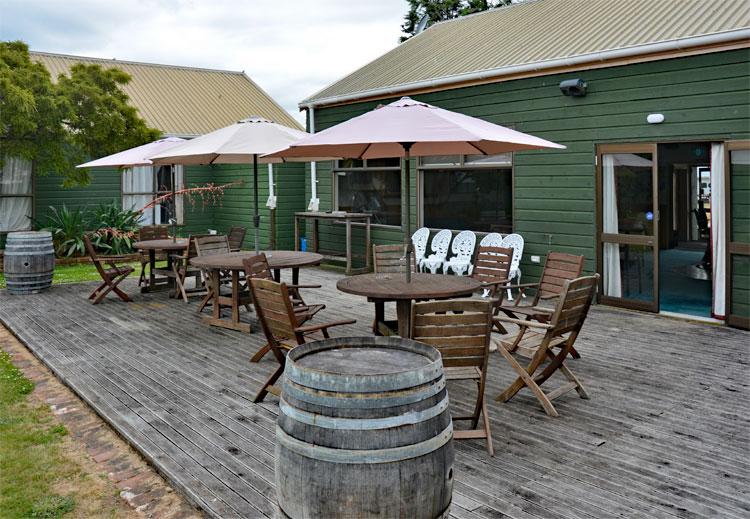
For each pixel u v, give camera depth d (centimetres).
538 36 899
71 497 320
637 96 700
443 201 960
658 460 339
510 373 498
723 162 641
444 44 1106
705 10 724
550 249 802
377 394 221
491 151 598
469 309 352
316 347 271
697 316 680
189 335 641
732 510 286
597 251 753
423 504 227
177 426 396
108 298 852
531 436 373
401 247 643
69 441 389
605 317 691
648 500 296
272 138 646
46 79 1063
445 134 438
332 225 1168
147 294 882
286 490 234
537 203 812
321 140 462
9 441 389
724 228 646
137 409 427
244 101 1689
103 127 1123
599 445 359
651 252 701
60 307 791
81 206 1355
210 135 681
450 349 353
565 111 771
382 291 478
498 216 877
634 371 498
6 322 709
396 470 221
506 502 295
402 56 1150
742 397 438
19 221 1273
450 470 238
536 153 808
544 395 409
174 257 887
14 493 324
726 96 629
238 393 459
